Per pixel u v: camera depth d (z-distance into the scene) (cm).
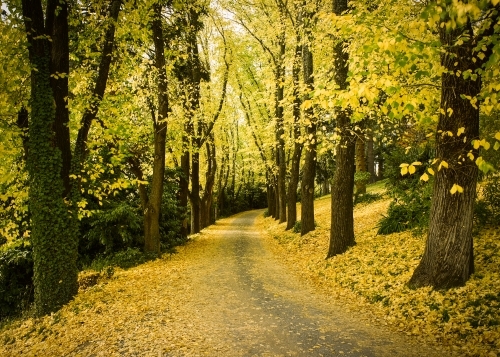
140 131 1409
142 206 1452
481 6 313
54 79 816
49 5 810
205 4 1702
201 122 2036
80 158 884
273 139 2200
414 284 673
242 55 2330
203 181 3272
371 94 459
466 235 626
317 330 581
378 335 545
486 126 770
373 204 1823
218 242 1881
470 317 522
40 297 804
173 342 552
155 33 1325
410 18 634
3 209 1004
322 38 1068
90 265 1280
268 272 1091
